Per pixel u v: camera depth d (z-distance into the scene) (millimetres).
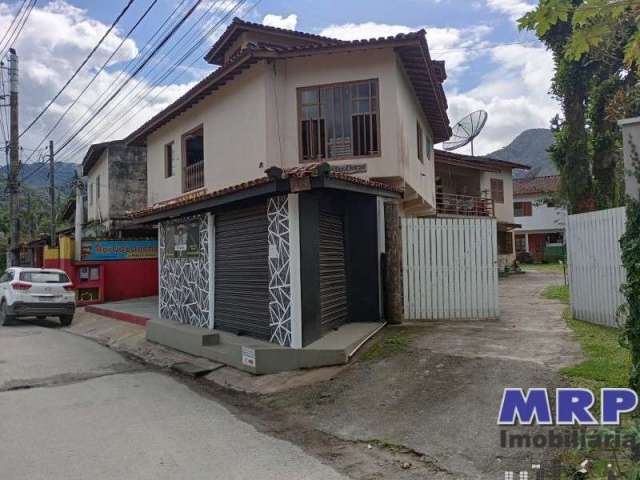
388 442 4918
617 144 13539
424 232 9781
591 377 5457
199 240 10641
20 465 4508
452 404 5484
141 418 5895
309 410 6039
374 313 9633
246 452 4805
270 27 14805
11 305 14375
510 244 27281
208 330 9766
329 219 9062
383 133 11828
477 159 24531
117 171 21906
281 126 12391
